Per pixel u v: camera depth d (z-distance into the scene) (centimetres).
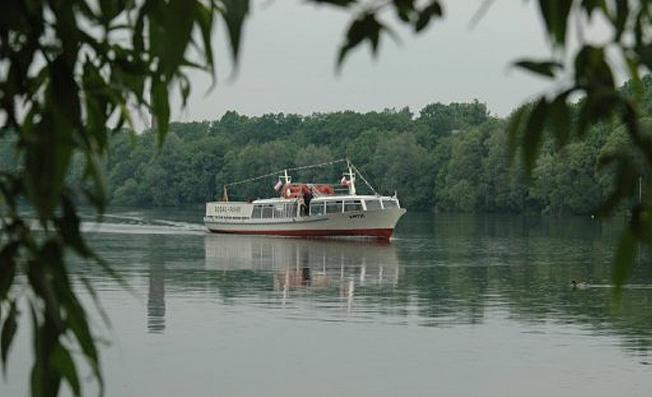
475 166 15638
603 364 2598
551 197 13038
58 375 300
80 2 309
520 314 3594
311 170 18362
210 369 2483
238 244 7725
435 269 5625
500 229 10556
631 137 240
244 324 3259
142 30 324
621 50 244
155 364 2517
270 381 2367
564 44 248
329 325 3272
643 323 3344
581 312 3647
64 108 282
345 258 6372
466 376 2452
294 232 8744
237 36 239
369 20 247
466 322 3372
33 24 284
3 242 284
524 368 2548
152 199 18238
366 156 18450
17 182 278
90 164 284
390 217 8494
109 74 352
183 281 4738
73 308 295
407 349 2809
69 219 281
